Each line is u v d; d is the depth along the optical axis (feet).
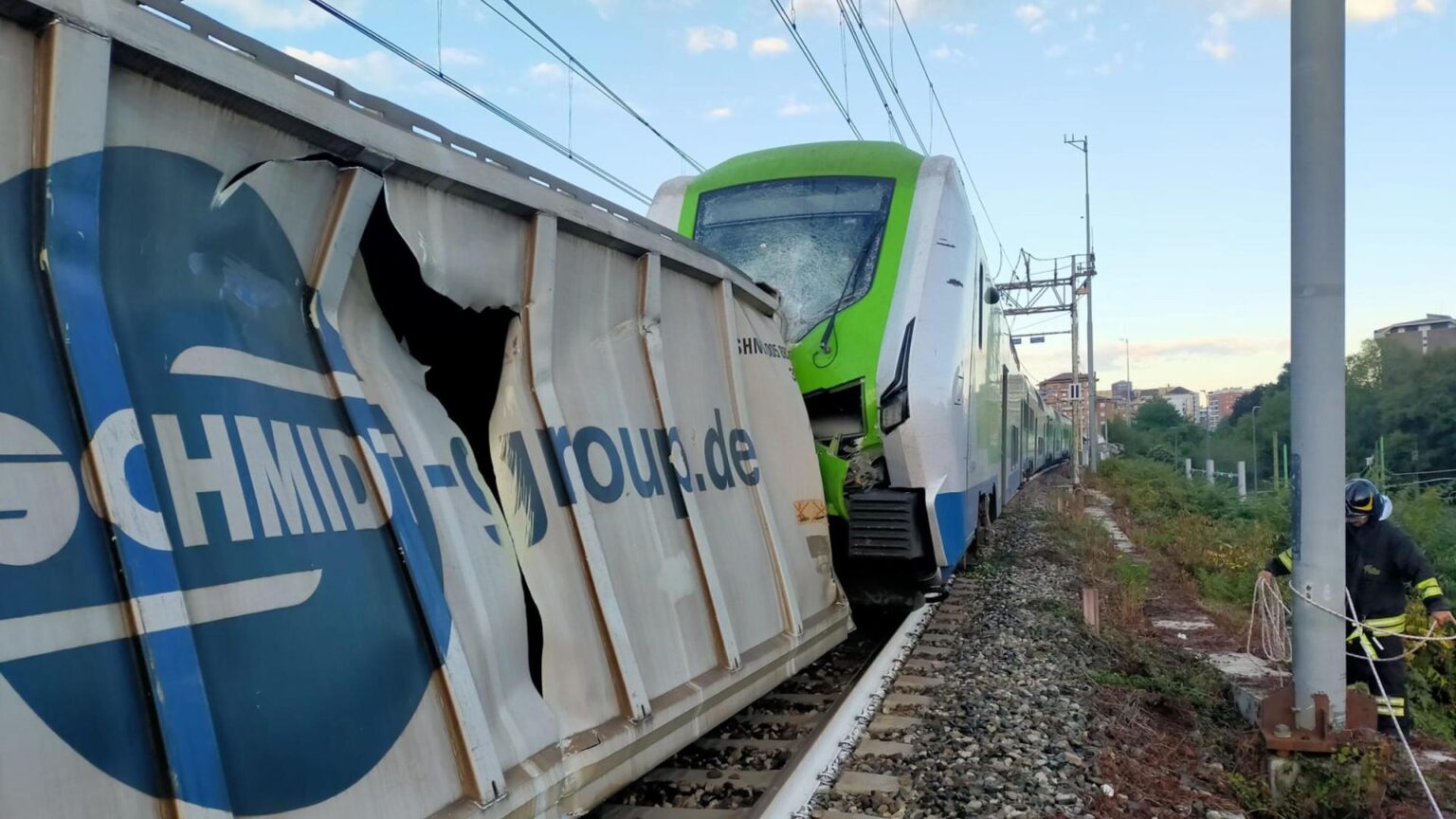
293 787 7.64
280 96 8.58
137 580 6.72
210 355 8.05
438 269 10.69
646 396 15.03
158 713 6.59
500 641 10.64
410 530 9.53
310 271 9.46
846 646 28.12
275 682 7.72
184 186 8.05
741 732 19.70
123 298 7.45
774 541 18.20
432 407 11.00
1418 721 22.20
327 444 9.03
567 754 11.10
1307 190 17.61
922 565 25.05
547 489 12.10
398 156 9.93
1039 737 18.49
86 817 6.21
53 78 6.82
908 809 15.25
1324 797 15.78
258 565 7.86
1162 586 42.32
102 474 6.72
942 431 25.34
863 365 24.71
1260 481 103.30
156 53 7.51
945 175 28.35
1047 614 31.53
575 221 13.01
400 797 8.62
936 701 21.35
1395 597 19.80
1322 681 17.12
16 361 6.52
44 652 6.19
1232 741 19.30
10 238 6.72
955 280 27.81
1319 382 17.48
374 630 8.81
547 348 12.46
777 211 28.14
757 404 19.70
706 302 18.06
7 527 6.18
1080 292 134.00
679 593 14.46
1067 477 142.72
